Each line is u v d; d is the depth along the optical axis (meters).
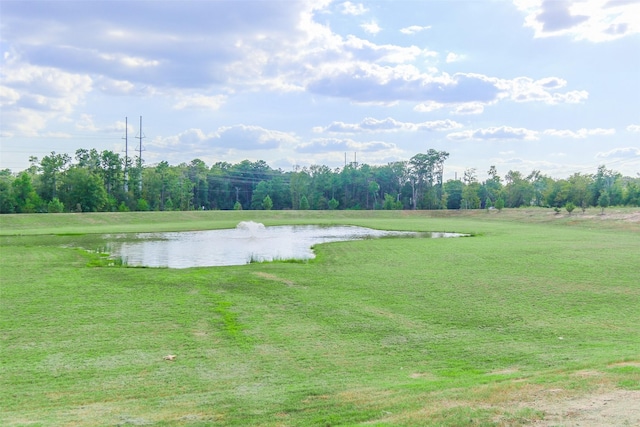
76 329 11.86
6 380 8.60
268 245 33.75
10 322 12.46
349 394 7.46
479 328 11.95
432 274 19.36
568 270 19.70
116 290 16.52
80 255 27.05
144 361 9.61
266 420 6.57
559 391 6.90
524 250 26.66
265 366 9.29
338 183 113.25
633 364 8.36
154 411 7.04
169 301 14.91
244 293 16.08
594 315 12.98
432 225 54.28
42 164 83.50
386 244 31.33
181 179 102.56
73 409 7.23
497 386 7.31
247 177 129.38
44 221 55.53
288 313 13.47
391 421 6.13
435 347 10.48
